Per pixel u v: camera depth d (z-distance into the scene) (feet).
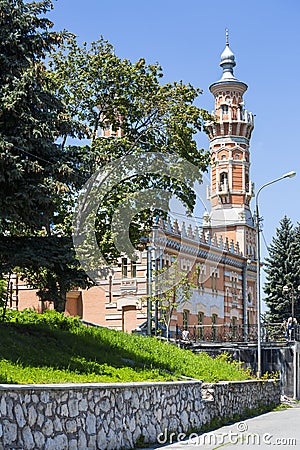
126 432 46.29
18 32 57.31
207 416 63.46
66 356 52.49
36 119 56.13
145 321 141.59
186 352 83.20
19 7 58.29
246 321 210.59
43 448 37.22
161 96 105.70
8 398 35.12
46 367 46.60
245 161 229.04
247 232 222.48
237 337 156.25
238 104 231.30
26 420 36.22
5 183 53.67
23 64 56.59
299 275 245.24
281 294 244.63
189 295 140.87
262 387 90.58
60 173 56.49
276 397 100.37
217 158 228.84
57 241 58.34
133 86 107.24
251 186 227.81
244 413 78.79
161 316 136.77
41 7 59.26
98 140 102.63
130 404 47.42
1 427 34.12
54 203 55.57
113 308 147.84
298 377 130.93
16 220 54.75
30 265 57.62
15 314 65.92
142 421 48.93
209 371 75.15
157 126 105.19
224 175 227.20
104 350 61.57
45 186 54.19
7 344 48.93
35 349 50.75
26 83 55.26
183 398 57.41
